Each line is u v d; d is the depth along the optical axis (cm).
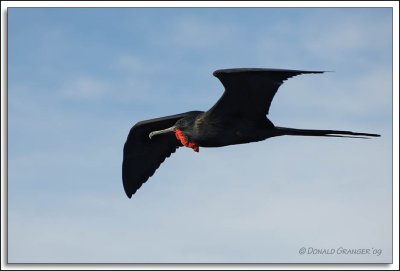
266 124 1630
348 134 1638
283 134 1642
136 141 1852
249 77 1527
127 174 1898
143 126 1806
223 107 1612
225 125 1638
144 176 1902
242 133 1639
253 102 1588
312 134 1644
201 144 1677
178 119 1756
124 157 1886
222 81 1541
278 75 1504
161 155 1883
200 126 1656
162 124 1792
